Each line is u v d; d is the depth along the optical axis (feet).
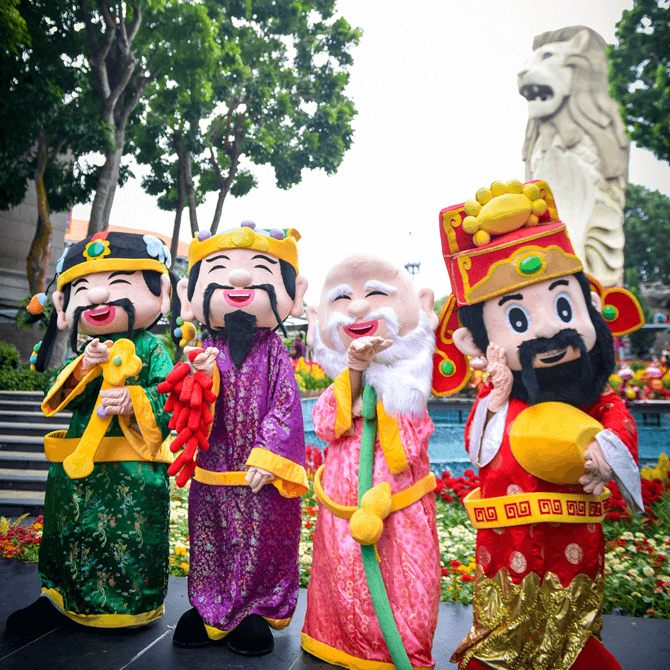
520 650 7.64
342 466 9.02
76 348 10.87
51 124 42.01
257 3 64.13
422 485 8.90
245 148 67.92
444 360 9.48
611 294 8.86
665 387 48.96
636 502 7.25
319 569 9.03
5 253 57.00
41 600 9.97
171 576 13.51
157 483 10.17
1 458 22.02
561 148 71.41
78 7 44.65
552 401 8.00
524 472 7.84
